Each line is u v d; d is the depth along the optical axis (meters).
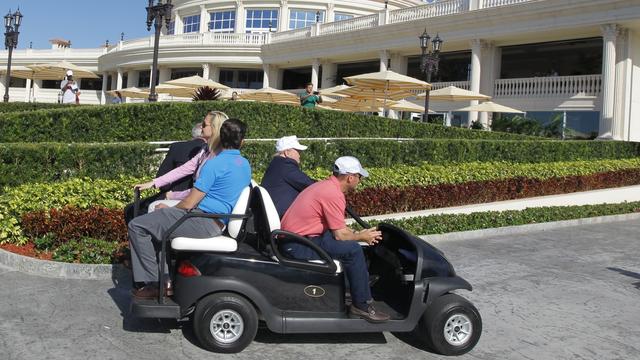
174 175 5.56
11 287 5.37
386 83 20.19
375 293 4.95
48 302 5.02
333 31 33.66
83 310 4.88
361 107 25.11
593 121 22.30
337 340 4.55
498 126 22.48
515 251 8.17
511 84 24.95
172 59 41.06
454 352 4.36
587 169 14.65
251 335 4.16
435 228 8.73
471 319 4.39
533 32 23.33
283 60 36.88
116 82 48.66
